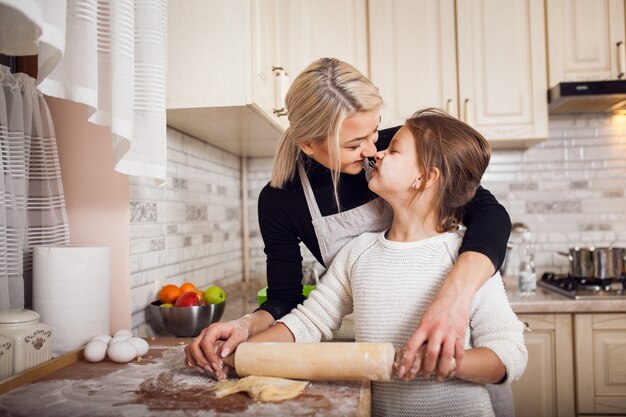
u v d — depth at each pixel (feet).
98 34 3.44
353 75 3.16
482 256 2.81
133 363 3.50
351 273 3.35
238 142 6.81
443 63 7.07
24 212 3.97
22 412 2.62
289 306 3.85
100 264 3.96
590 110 7.73
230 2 4.75
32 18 2.35
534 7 7.06
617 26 7.00
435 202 3.16
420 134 3.13
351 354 2.72
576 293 6.21
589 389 6.02
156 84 3.73
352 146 3.24
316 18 7.09
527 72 7.05
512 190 8.02
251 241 8.43
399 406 3.04
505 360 2.67
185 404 2.66
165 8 4.10
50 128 4.29
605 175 7.88
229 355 3.01
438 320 2.48
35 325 3.39
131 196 4.62
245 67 4.72
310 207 3.74
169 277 5.45
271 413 2.50
